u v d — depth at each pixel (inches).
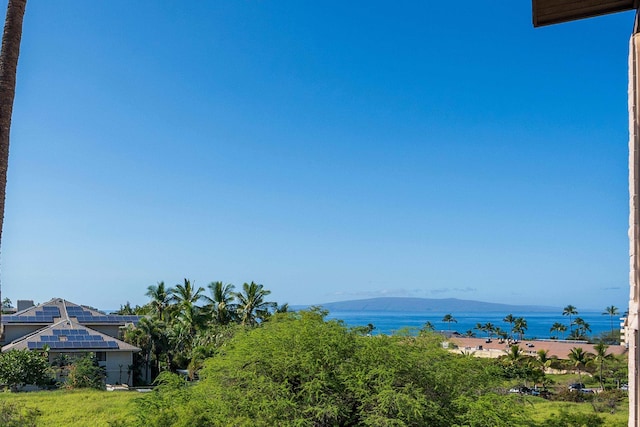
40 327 1756.9
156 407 579.2
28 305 2075.5
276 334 583.5
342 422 550.6
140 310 2878.9
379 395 510.6
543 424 641.6
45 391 1272.1
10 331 1734.7
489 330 5546.3
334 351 556.7
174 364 1870.1
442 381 562.9
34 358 1349.7
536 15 303.1
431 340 612.4
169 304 2257.6
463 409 548.4
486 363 615.2
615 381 2399.1
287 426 507.8
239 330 671.1
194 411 536.1
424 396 524.7
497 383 605.3
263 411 521.3
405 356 557.6
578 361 2662.4
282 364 549.0
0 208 354.6
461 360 593.0
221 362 577.6
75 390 1278.3
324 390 542.0
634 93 269.1
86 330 1606.8
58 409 989.8
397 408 509.4
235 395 543.5
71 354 1493.6
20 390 1315.2
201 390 575.5
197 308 2066.9
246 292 2123.5
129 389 1424.7
